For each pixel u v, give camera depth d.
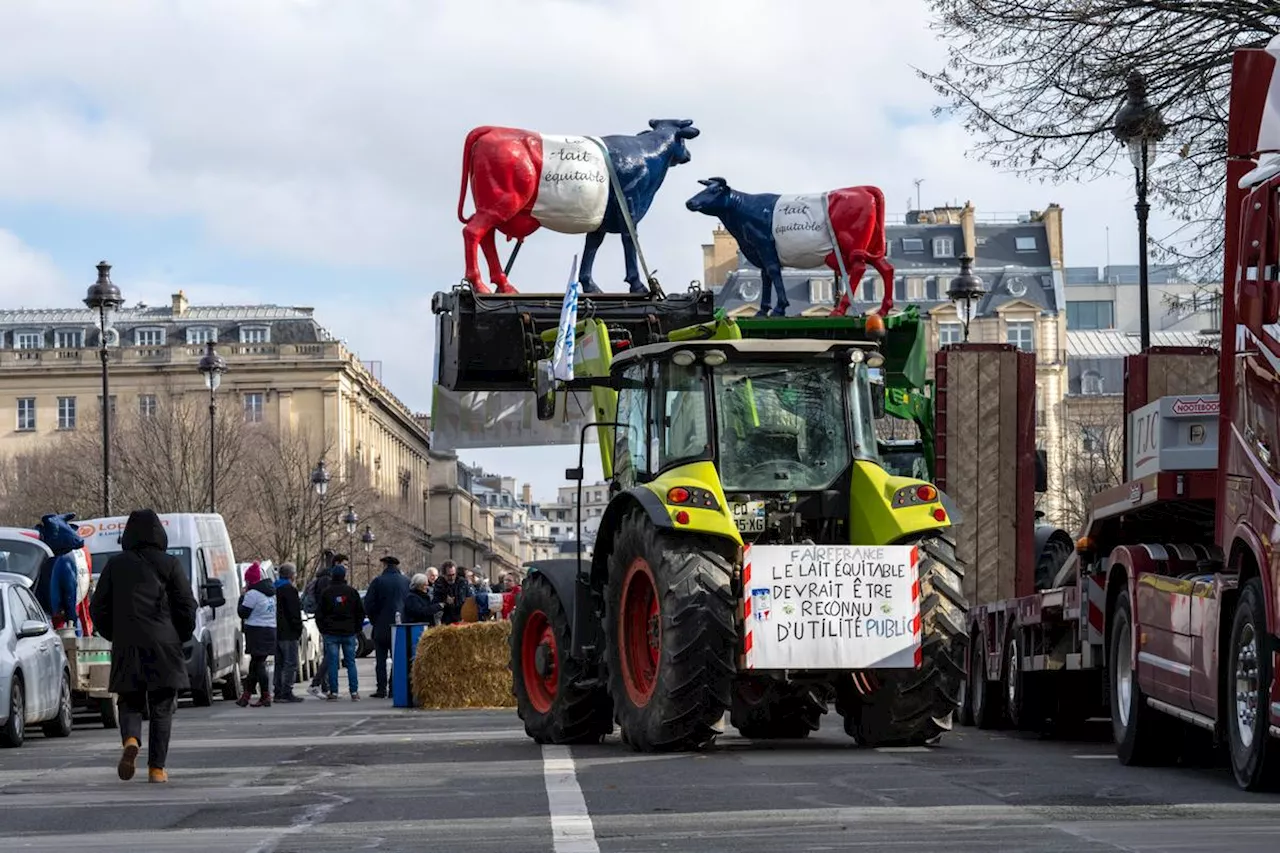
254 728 20.50
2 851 8.88
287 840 8.99
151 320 145.88
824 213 24.03
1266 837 8.45
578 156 20.70
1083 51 20.81
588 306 19.89
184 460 78.06
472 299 19.91
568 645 15.33
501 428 20.44
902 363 20.17
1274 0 20.42
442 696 25.67
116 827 9.88
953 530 19.50
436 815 9.97
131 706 13.00
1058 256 108.81
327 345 132.62
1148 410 13.05
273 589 29.27
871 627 13.96
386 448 156.50
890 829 8.94
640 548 14.20
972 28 21.03
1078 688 16.53
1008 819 9.30
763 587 13.85
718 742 15.46
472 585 37.06
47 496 86.81
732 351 14.59
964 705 19.58
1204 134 21.06
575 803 10.40
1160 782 11.38
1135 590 12.62
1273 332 10.48
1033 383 19.67
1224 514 11.24
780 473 14.50
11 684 18.33
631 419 15.27
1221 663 10.97
